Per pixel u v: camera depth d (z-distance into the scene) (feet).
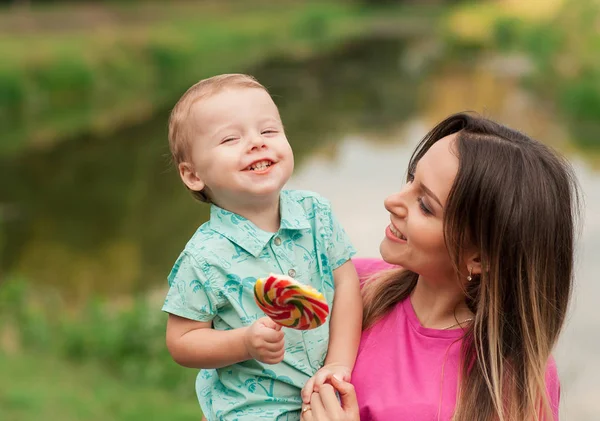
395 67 87.76
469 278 7.50
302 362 7.82
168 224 39.42
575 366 21.66
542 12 89.56
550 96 62.59
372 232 31.22
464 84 73.56
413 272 8.36
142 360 24.12
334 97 70.23
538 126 53.11
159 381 23.25
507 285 7.36
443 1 161.58
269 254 7.75
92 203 43.21
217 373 7.96
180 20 109.50
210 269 7.59
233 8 134.21
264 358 7.19
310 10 136.77
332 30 124.06
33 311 27.45
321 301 6.52
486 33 95.55
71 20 97.04
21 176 48.21
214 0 137.39
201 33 94.53
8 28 85.66
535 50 83.92
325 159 46.21
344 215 33.76
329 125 57.82
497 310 7.37
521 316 7.37
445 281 7.75
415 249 7.57
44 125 58.03
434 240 7.42
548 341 7.50
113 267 33.71
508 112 58.13
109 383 22.99
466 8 124.36
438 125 7.95
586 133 51.13
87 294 30.42
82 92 63.31
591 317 24.27
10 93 57.11
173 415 20.59
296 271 7.84
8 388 21.52
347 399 7.49
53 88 61.62
